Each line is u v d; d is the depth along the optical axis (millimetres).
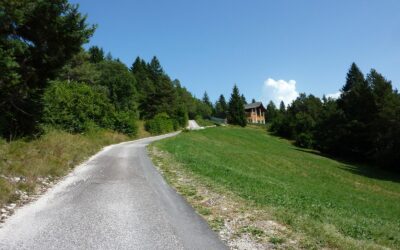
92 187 13188
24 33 18125
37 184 12797
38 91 20656
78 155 21000
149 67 138750
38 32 17906
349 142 58312
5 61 15031
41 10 17281
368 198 26766
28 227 8258
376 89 56906
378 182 37344
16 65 15352
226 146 46219
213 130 74688
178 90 137875
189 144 36500
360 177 39344
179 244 7320
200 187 13500
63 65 20234
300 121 79625
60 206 10281
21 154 15312
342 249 7219
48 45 18484
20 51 16938
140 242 7402
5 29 16484
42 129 22016
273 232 8141
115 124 51031
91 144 29094
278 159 41750
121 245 7215
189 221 8953
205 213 9695
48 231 7996
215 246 7238
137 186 13555
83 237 7648
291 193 16016
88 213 9555
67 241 7383
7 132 18922
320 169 40656
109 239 7551
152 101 98250
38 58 18562
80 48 19828
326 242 7555
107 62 87188
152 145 34250
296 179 29828
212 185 13938
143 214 9547
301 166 40156
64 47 18969
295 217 9430
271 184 17938
